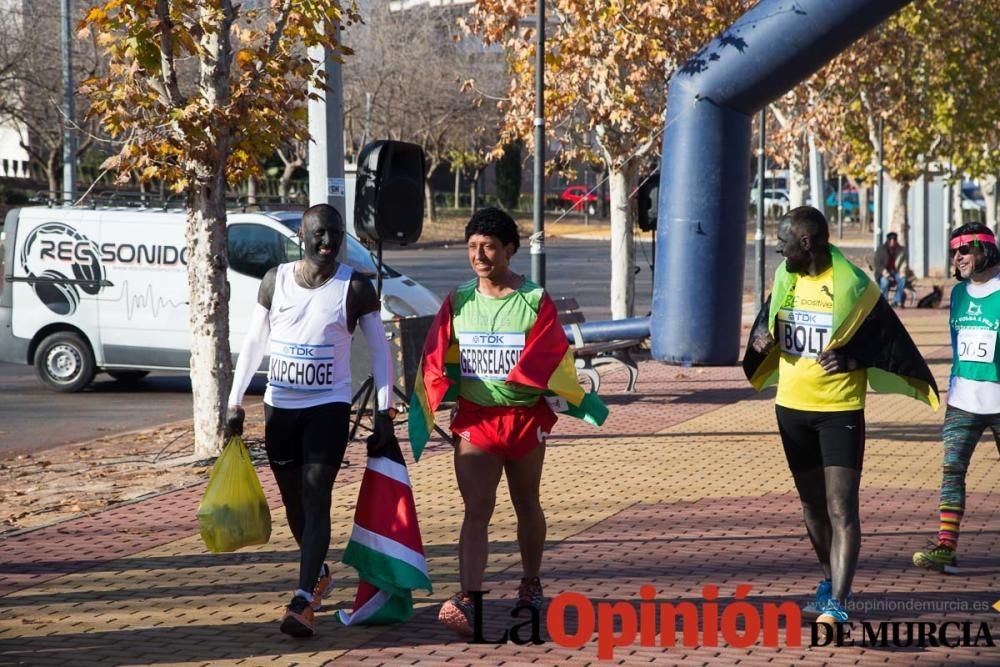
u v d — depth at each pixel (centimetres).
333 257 631
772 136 3067
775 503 931
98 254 1688
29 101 3912
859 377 612
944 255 4431
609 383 1752
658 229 1570
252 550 803
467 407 619
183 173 1083
